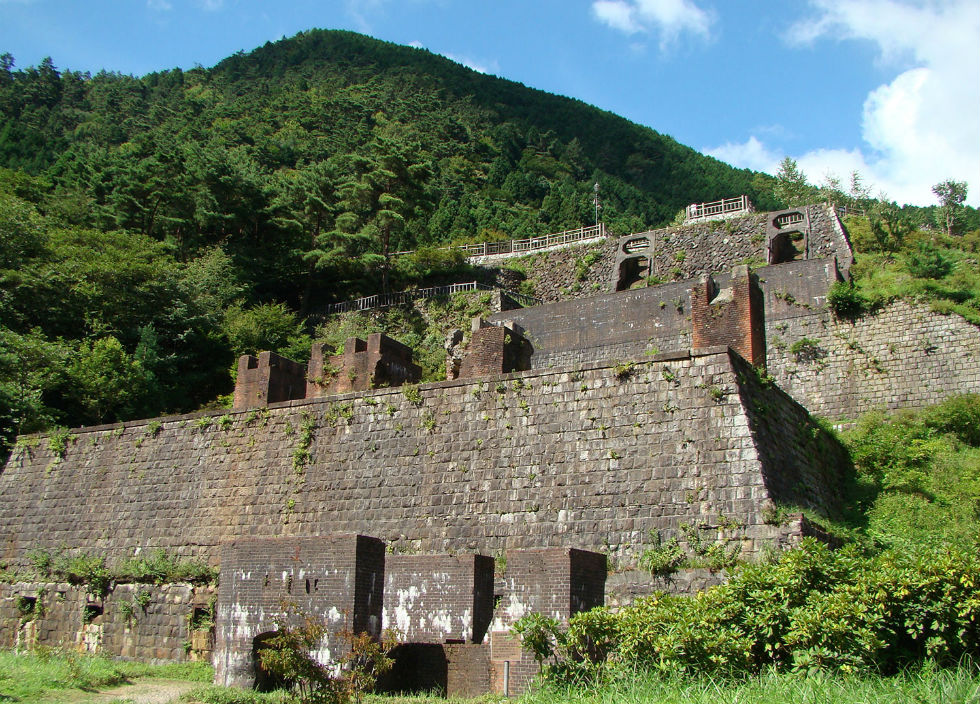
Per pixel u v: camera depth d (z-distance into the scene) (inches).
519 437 943.0
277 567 737.0
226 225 2554.1
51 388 1627.7
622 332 1667.1
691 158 6953.7
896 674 546.6
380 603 720.3
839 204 2856.8
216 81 7288.4
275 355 1238.3
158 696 700.0
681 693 534.9
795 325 1502.2
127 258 2075.5
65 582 1099.3
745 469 810.2
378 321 2240.4
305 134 5147.6
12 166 3988.7
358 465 1032.2
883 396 1386.6
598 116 7608.3
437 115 6289.4
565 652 646.5
